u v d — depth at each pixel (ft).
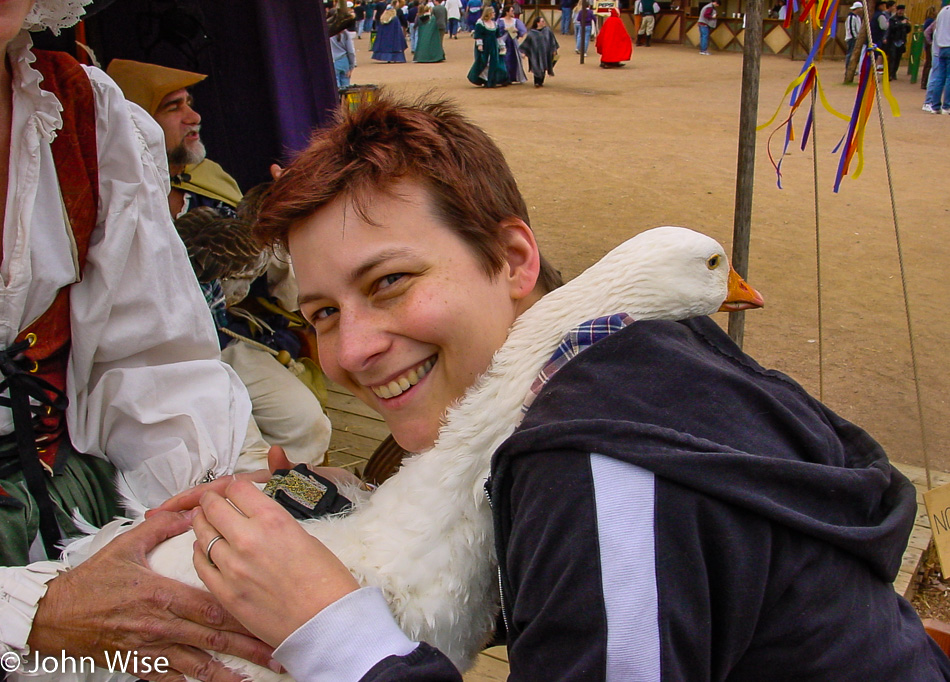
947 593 8.68
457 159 3.35
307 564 3.19
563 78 53.72
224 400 5.74
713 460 2.81
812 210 25.32
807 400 3.70
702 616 2.77
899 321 17.29
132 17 10.02
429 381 3.54
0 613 4.02
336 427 10.82
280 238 3.55
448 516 3.50
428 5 64.39
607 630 2.72
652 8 70.95
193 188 9.13
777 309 17.87
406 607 3.44
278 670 3.66
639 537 2.75
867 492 3.10
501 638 4.25
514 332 3.57
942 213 24.97
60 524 5.04
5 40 4.09
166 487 5.47
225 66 10.68
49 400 5.00
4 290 4.58
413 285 3.28
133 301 5.21
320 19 10.81
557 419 3.06
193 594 3.84
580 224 23.70
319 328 3.60
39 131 4.54
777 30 62.23
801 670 2.95
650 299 3.56
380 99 3.55
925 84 47.29
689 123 38.47
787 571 2.90
